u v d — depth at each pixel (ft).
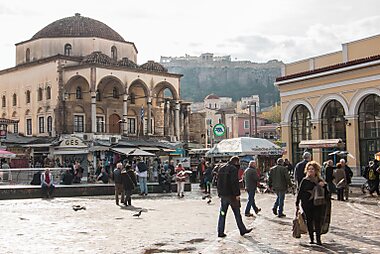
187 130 215.92
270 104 605.73
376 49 105.50
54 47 196.44
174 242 41.16
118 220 55.62
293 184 89.86
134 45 211.00
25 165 161.89
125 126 188.85
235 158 44.52
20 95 202.90
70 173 109.09
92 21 204.13
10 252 37.17
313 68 119.55
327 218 39.81
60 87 185.47
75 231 47.32
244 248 38.11
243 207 68.54
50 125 189.37
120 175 75.00
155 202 79.56
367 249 37.22
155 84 198.59
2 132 168.76
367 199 78.02
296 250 37.06
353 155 108.99
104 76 182.80
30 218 57.62
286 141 125.29
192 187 123.34
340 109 113.39
